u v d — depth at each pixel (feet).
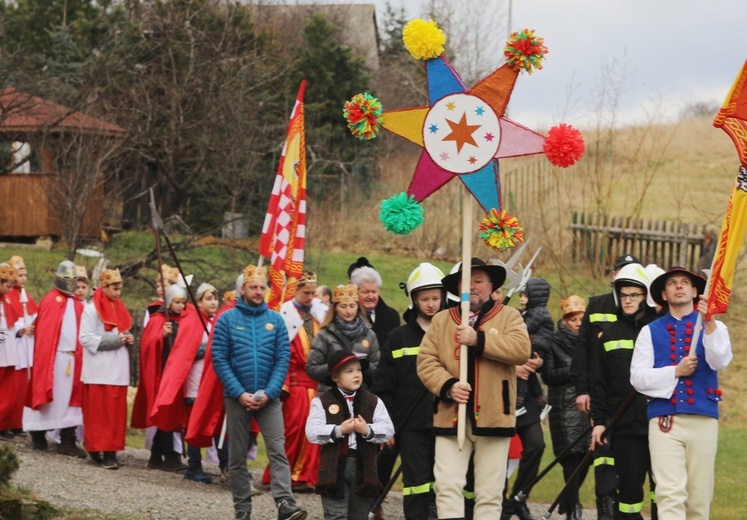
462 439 23.98
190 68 82.02
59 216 70.28
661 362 25.04
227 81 82.48
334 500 25.76
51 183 72.43
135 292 67.97
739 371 63.67
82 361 36.76
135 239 82.69
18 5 103.45
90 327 36.29
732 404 59.72
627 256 30.32
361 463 25.76
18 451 36.68
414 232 85.76
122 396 36.50
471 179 25.25
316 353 31.04
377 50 158.51
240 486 28.71
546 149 24.86
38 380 37.22
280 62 92.99
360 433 25.53
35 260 75.36
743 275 77.05
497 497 24.49
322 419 25.67
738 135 24.34
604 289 70.69
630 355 27.32
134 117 79.36
